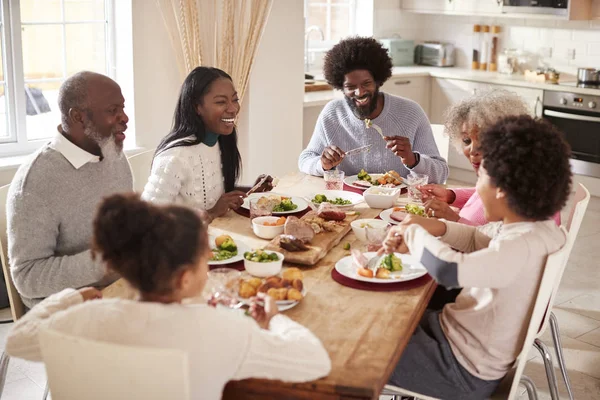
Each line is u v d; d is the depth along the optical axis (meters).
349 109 3.27
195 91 2.62
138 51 4.20
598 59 5.75
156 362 1.28
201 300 1.67
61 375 1.39
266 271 1.99
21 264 2.15
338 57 3.19
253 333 1.43
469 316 1.89
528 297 1.81
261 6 4.13
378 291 1.94
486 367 1.89
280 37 4.53
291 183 3.09
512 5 5.72
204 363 1.34
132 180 2.50
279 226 2.34
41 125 4.16
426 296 1.96
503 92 2.43
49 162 2.19
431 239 1.79
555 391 2.28
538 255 1.75
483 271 1.71
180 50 4.25
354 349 1.61
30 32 4.00
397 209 2.59
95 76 2.25
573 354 3.18
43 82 4.12
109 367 1.32
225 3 4.09
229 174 2.79
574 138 5.46
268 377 1.44
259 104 4.52
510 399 1.89
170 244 1.35
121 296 1.87
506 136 1.74
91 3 4.20
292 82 4.68
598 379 2.99
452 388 1.94
